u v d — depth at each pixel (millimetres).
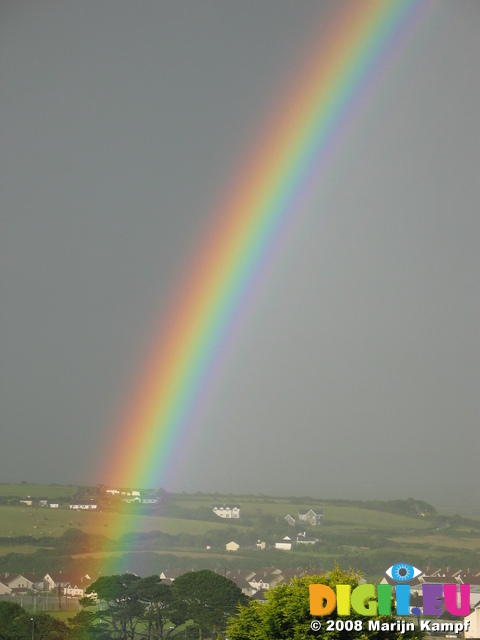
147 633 93188
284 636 38688
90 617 94562
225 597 93312
